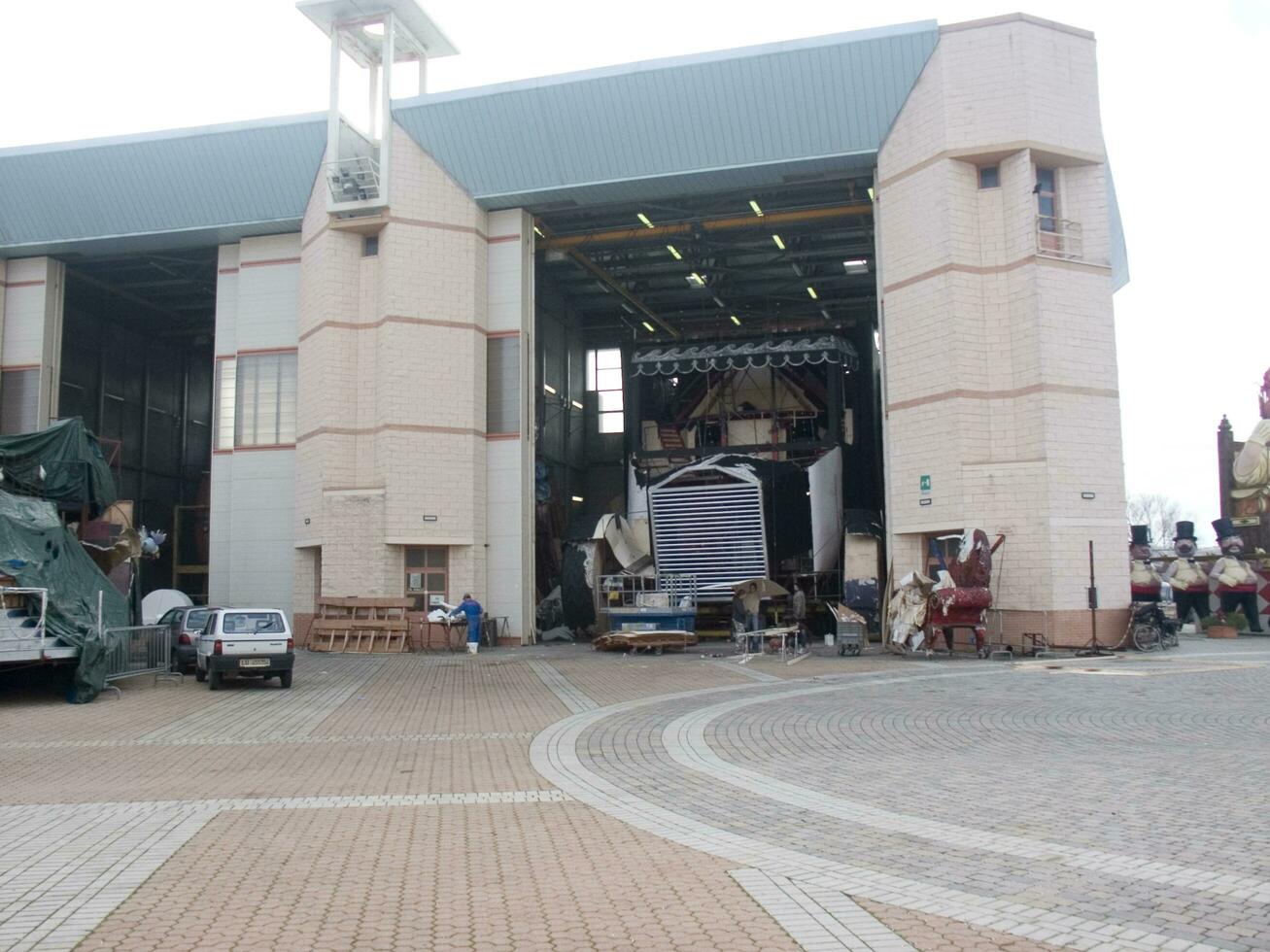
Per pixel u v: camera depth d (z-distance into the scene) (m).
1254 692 17.12
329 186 32.56
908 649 26.33
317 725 15.52
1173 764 10.73
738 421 36.09
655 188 32.25
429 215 32.81
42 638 18.45
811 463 33.47
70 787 10.73
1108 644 26.41
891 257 29.48
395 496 31.77
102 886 6.82
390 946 5.56
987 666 22.77
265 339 35.62
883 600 30.84
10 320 37.41
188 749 13.36
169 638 23.34
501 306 33.84
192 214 35.03
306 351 34.16
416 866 7.27
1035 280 26.98
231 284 36.62
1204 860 7.03
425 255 32.69
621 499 40.12
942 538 27.30
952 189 27.94
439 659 27.95
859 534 31.09
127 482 45.75
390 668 25.00
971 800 9.13
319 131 33.09
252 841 8.09
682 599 30.22
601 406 48.31
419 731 14.66
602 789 10.12
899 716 14.77
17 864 7.43
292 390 35.31
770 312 46.78
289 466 35.03
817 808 8.98
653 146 30.88
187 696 19.48
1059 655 25.53
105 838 8.22
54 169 34.34
